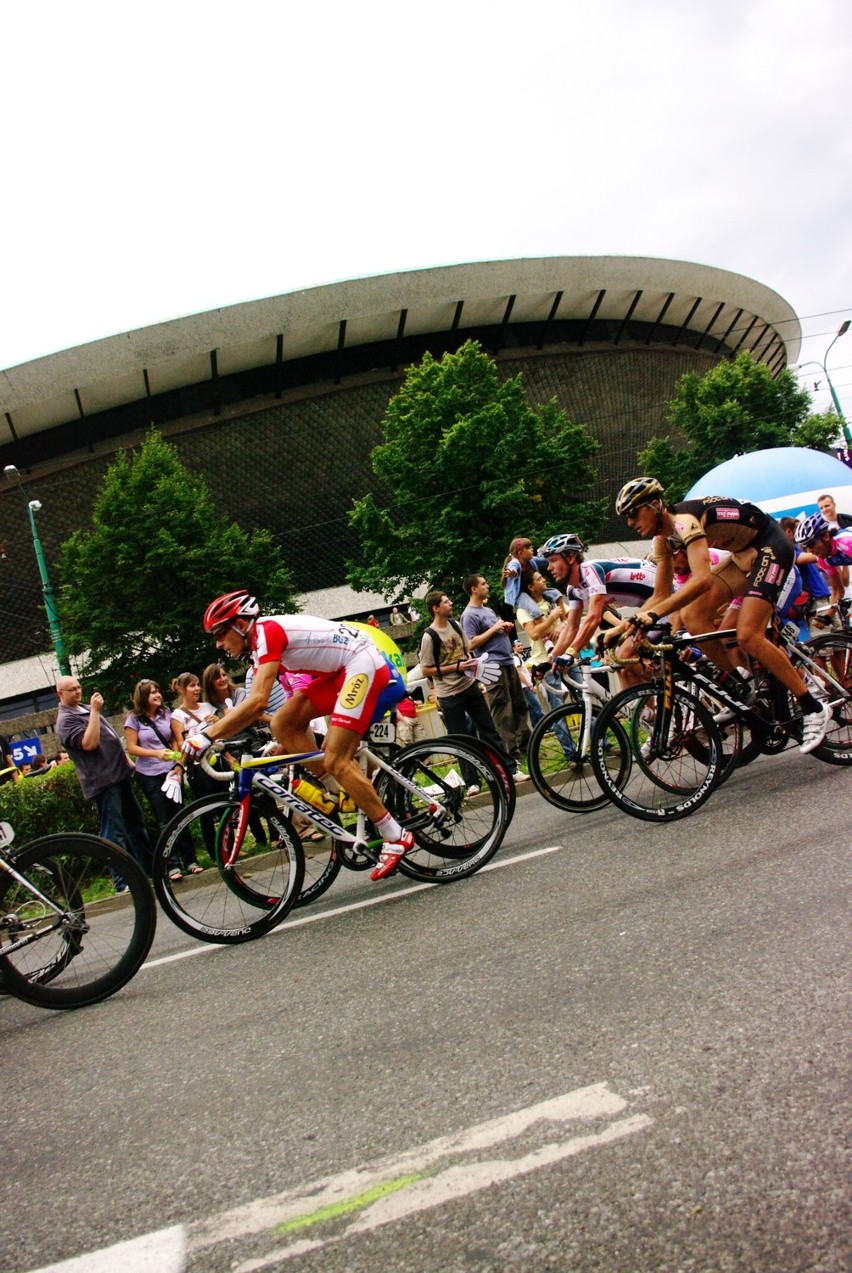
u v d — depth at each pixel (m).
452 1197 1.71
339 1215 1.73
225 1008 3.29
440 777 4.65
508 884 4.18
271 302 41.25
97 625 26.44
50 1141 2.40
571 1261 1.46
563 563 5.52
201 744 4.21
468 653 7.45
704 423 38.34
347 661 4.32
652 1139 1.77
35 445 42.12
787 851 3.70
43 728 39.31
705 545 4.70
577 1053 2.23
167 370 41.78
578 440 29.98
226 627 4.36
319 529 46.62
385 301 43.09
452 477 29.06
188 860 4.90
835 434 37.38
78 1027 3.48
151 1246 1.74
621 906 3.43
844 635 5.27
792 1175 1.58
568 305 47.72
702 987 2.49
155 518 27.25
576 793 5.60
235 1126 2.24
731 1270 1.38
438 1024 2.63
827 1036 2.07
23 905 3.77
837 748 5.14
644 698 4.83
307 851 4.87
